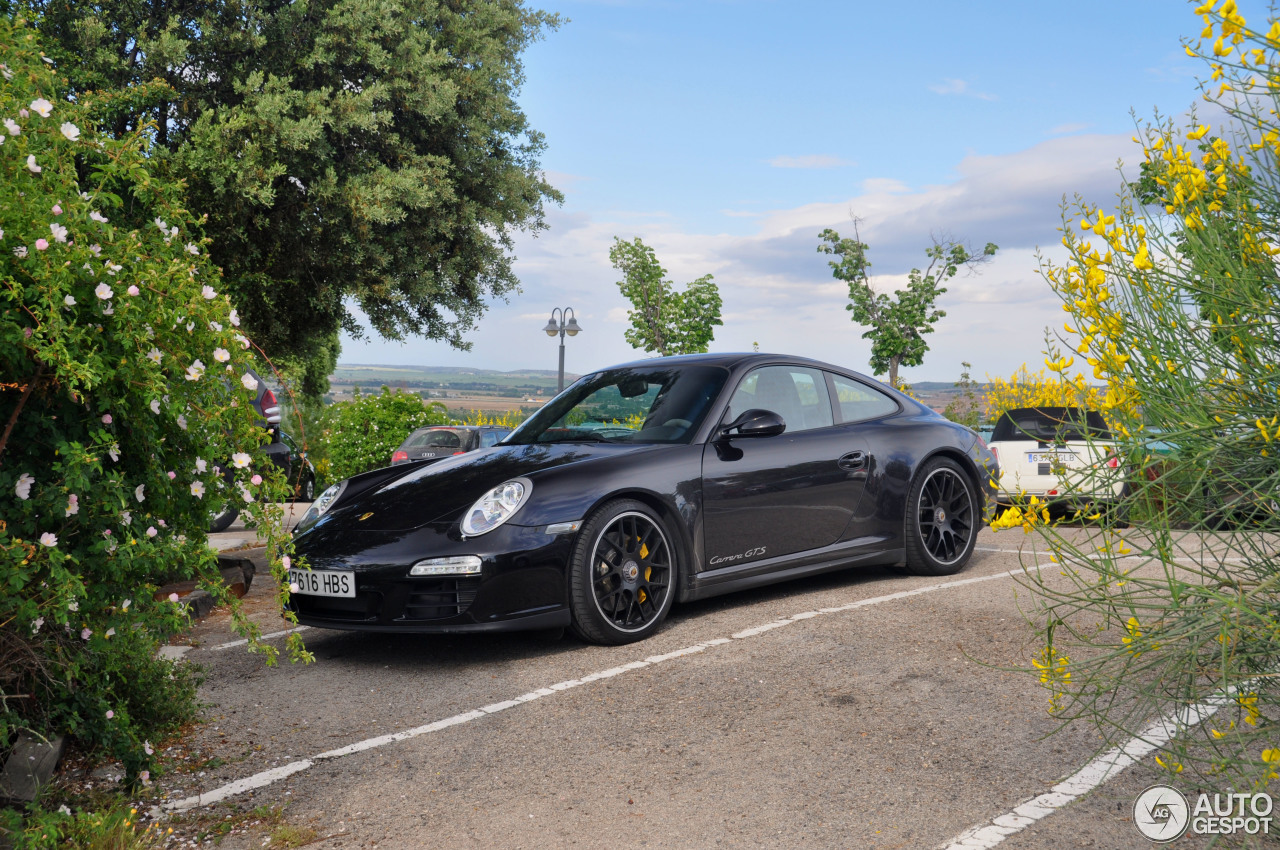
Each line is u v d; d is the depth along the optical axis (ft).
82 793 9.51
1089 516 7.47
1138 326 7.18
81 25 23.57
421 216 28.22
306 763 10.48
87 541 8.55
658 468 15.46
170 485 8.97
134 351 8.28
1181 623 7.01
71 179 8.44
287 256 27.53
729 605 17.04
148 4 25.41
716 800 9.01
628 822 8.64
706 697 12.00
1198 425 6.70
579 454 15.80
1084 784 8.83
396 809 9.18
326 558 14.37
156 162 9.92
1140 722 8.52
